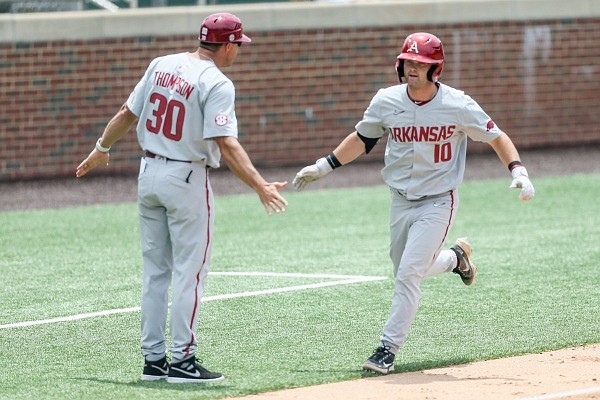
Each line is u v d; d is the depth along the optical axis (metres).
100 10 81.50
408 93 28.69
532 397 25.66
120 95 74.75
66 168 74.06
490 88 84.25
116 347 32.03
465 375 28.23
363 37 80.69
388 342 28.70
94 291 40.94
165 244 27.84
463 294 39.59
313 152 80.19
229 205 64.56
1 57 71.69
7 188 70.44
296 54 79.00
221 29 27.17
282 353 31.02
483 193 68.12
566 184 71.12
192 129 26.77
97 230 56.09
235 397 26.02
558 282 41.72
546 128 86.31
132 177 75.06
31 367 29.59
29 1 83.31
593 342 32.19
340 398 25.75
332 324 35.00
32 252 49.78
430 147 28.78
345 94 80.62
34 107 72.81
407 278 28.77
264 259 47.53
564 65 86.31
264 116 78.62
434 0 82.25
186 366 27.41
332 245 51.12
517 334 33.28
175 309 27.20
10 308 37.94
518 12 84.38
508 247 49.81
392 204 29.92
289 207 63.62
